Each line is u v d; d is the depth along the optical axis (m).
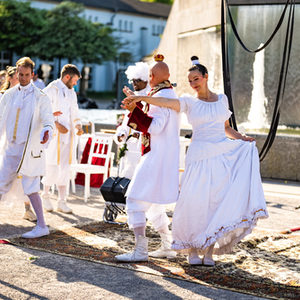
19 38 44.31
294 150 9.97
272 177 10.15
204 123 4.54
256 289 3.99
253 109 11.95
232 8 12.06
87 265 4.51
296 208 6.71
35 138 5.59
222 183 4.47
